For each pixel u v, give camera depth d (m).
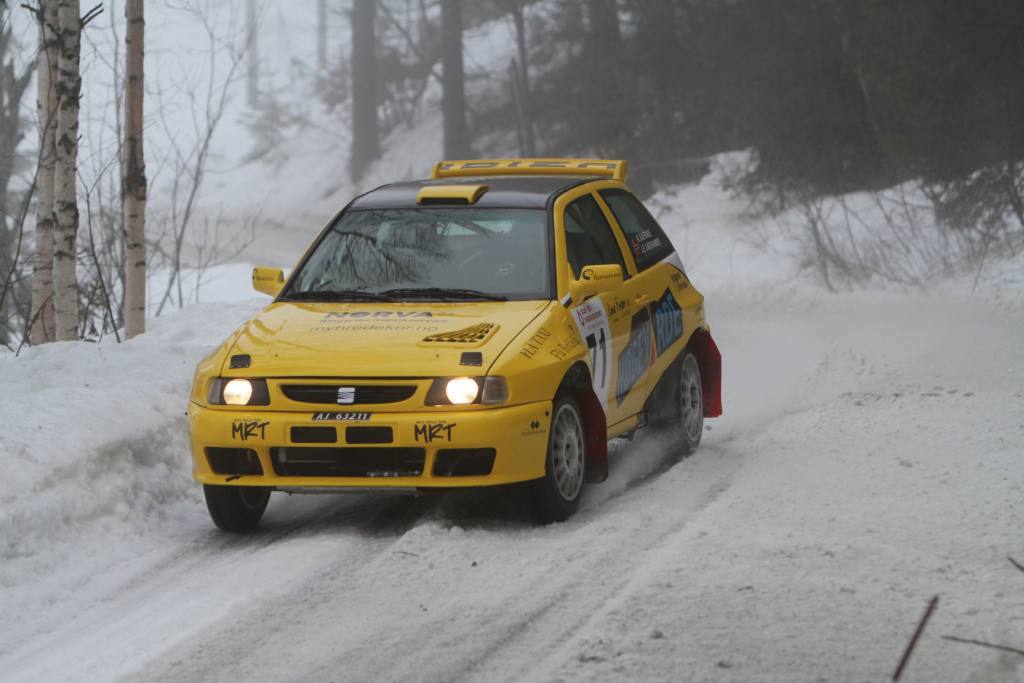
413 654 17.62
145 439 28.92
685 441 30.55
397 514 26.02
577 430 25.19
